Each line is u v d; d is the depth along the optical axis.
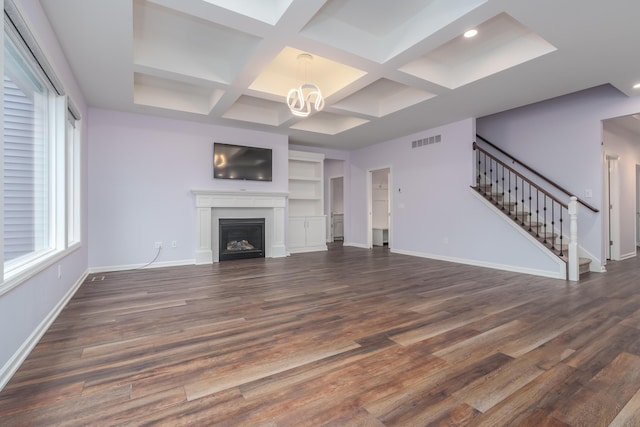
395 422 1.46
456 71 4.16
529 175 5.61
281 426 1.44
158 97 4.96
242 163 6.18
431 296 3.56
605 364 2.00
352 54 3.30
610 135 5.82
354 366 1.98
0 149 1.68
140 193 5.28
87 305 3.22
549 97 4.50
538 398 1.64
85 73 3.68
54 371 1.92
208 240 5.79
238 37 3.48
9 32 2.01
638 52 3.22
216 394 1.69
